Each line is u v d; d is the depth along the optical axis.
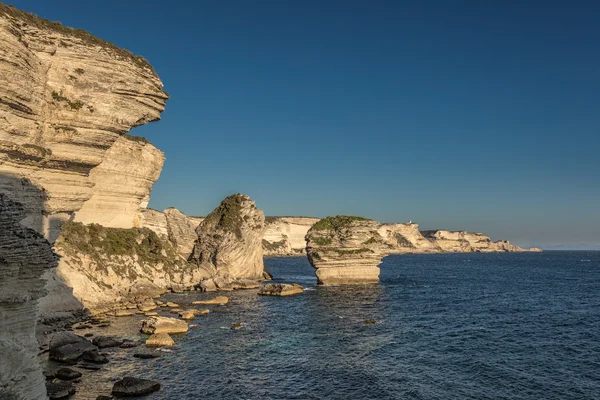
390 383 24.69
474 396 22.83
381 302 55.97
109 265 51.47
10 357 15.05
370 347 32.47
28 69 28.52
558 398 22.64
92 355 27.09
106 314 42.09
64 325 36.34
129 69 35.03
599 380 25.27
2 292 15.06
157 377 24.81
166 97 38.25
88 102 33.62
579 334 37.28
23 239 15.69
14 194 29.70
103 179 55.66
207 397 22.25
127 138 56.94
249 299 58.25
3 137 27.66
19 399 15.14
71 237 48.50
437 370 27.08
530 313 48.09
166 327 35.38
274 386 24.03
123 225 61.34
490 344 33.59
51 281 38.31
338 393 23.14
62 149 33.59
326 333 37.19
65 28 32.56
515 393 23.28
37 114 30.36
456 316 45.91
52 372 23.97
